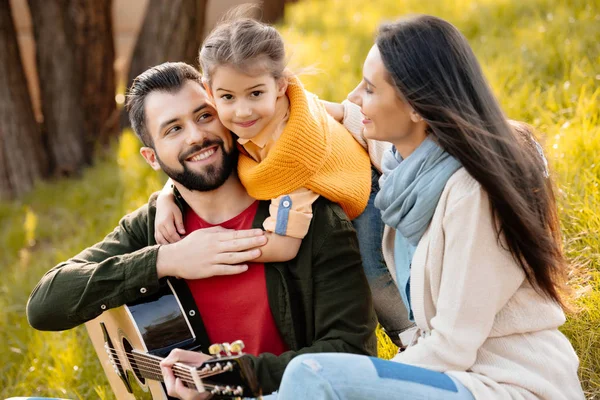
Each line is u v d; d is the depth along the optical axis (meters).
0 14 6.61
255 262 2.56
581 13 5.30
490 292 2.12
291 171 2.46
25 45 10.06
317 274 2.51
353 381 2.04
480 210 2.13
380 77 2.23
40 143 6.86
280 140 2.44
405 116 2.25
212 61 2.38
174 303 2.62
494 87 4.45
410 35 2.19
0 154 6.72
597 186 3.33
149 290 2.58
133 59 6.61
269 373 2.37
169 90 2.51
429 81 2.15
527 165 2.19
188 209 2.73
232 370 2.19
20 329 4.30
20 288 4.81
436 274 2.21
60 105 6.80
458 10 6.37
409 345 2.44
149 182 5.30
